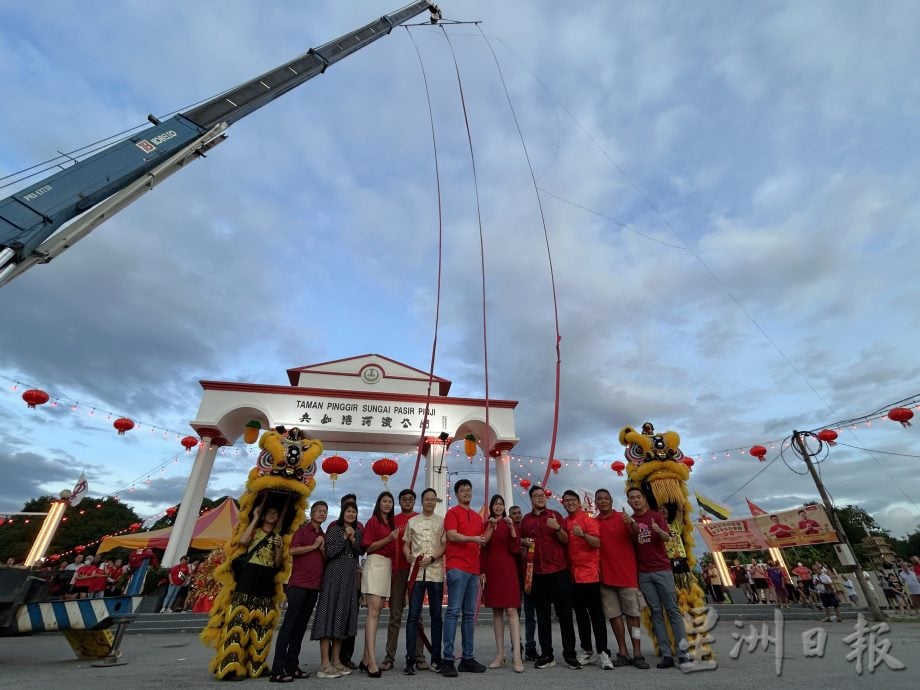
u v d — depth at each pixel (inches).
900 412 476.1
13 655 283.4
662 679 178.9
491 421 665.0
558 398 218.2
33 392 487.5
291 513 231.0
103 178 290.2
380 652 273.9
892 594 631.8
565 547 231.0
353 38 490.0
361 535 218.2
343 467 478.9
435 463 619.5
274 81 408.8
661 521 227.8
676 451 270.8
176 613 446.3
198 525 656.4
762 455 601.0
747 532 676.1
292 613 194.1
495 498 229.8
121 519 1475.1
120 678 195.5
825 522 581.9
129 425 570.6
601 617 218.7
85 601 246.5
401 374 690.2
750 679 175.2
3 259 241.6
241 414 622.8
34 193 263.9
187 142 339.0
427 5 590.9
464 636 203.6
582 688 163.3
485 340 230.8
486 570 220.5
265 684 179.9
